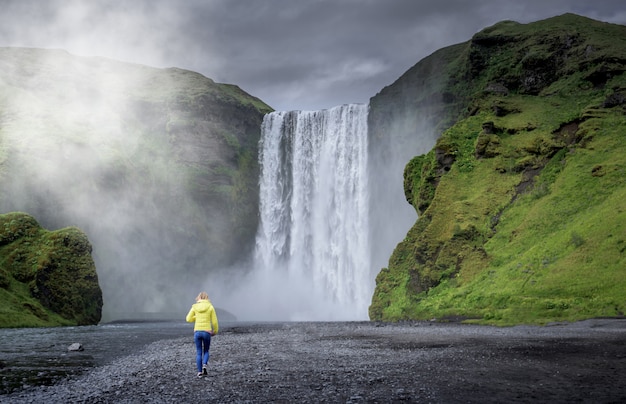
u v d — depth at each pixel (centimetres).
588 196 5528
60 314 6894
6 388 1800
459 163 6988
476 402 1402
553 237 5203
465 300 5019
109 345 3525
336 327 4662
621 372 1795
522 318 4109
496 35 9988
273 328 4872
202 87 15000
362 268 11031
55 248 7256
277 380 1814
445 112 10681
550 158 6500
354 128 11719
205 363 1927
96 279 7462
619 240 4384
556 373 1805
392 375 1855
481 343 2827
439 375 1825
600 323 3506
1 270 6756
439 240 6069
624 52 7712
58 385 1852
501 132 7188
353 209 11462
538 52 8600
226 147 13388
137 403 1491
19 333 4862
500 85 8488
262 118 14725
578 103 7362
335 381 1766
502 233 5841
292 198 12375
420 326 4403
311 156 12288
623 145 5962
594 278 4203
